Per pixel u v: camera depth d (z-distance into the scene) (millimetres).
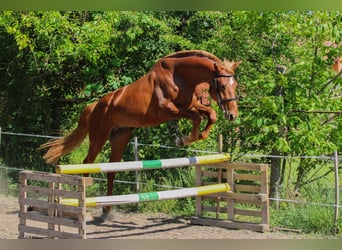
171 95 7688
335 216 7707
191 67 7625
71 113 12117
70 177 6738
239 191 8789
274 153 9234
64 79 11727
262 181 8070
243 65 10031
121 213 9430
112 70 11031
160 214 9336
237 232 8023
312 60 9078
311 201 8547
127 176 10570
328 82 9133
